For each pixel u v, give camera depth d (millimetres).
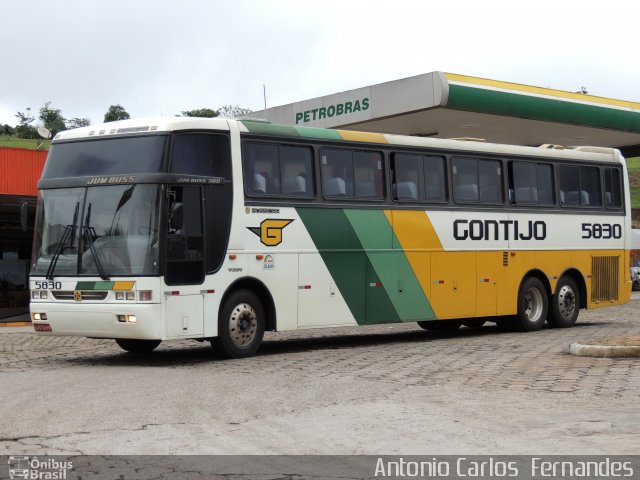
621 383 12391
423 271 19500
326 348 18641
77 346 20156
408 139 19484
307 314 17391
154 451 8492
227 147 16219
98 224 15484
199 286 15594
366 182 18594
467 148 20656
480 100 30062
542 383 12562
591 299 23531
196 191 15641
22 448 8633
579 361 14992
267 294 16812
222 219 16031
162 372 14305
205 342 20547
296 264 17203
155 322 14945
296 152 17375
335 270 17875
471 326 24500
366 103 31406
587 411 10367
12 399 11477
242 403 11109
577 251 23125
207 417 10180
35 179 27812
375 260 18594
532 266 21969
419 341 20234
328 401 11242
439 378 13281
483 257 20812
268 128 16953
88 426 9664
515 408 10641
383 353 17266
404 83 30078
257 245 16562
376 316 18578
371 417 10133
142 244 15086
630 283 24562
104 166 15703
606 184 24047
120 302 15055
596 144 40625
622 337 17594
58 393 11977
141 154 15438
